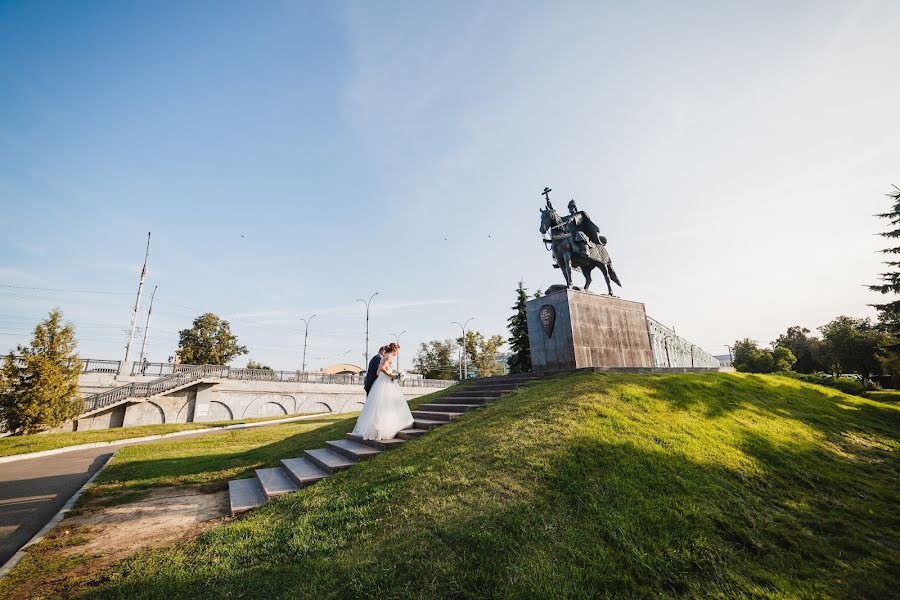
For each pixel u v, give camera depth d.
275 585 4.03
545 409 7.97
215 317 60.88
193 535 5.73
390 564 4.06
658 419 7.84
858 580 4.22
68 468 13.05
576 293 13.02
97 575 4.59
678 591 3.78
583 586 3.67
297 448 11.39
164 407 31.12
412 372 73.44
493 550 4.08
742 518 5.13
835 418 11.02
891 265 26.33
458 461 6.25
